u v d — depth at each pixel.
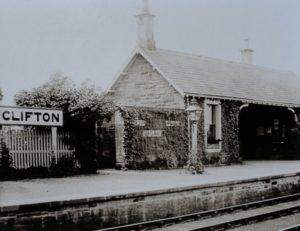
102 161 20.50
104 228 11.13
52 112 16.17
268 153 30.67
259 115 30.81
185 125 22.41
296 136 29.80
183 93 22.39
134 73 25.02
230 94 25.19
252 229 11.72
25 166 16.53
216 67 28.52
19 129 16.48
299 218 13.33
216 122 24.41
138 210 11.90
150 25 25.45
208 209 13.92
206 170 20.23
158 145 21.08
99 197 11.02
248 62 34.59
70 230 10.49
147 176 16.98
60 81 17.94
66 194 11.80
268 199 15.84
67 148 17.69
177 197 12.95
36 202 10.01
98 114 17.94
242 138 30.73
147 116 20.62
